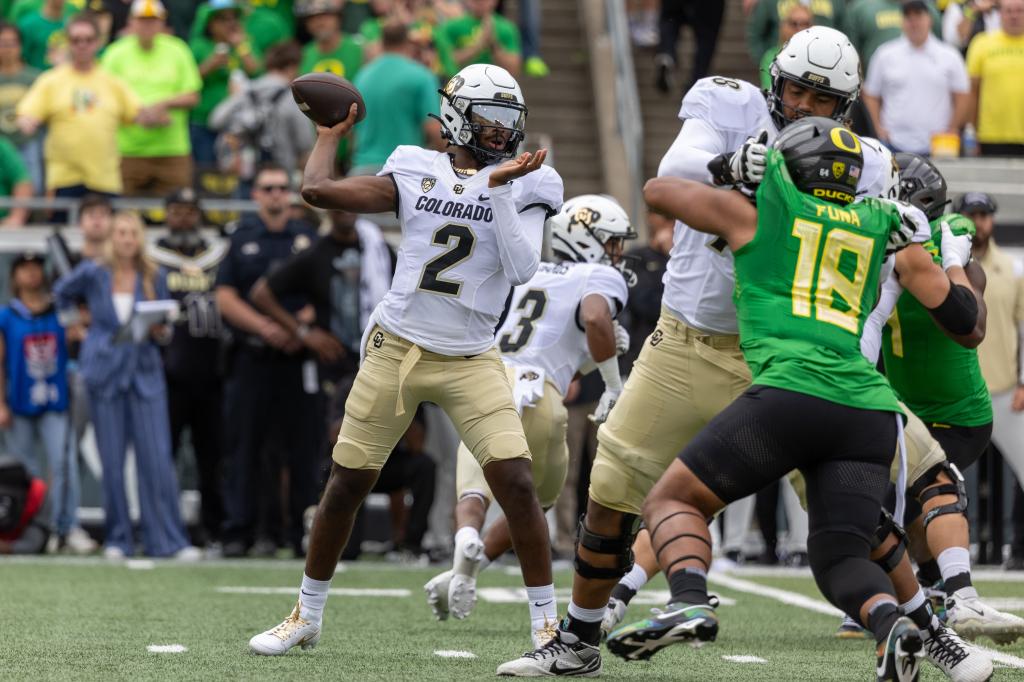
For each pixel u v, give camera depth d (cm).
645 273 3519
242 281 3519
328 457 3381
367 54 4519
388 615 2448
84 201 3547
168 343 3584
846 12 4478
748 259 1533
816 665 1912
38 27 4606
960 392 2188
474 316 1803
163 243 3669
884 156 1823
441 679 1694
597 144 5362
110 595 2672
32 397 3619
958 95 4325
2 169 4203
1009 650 2130
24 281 3622
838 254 1527
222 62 4584
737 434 1475
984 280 2081
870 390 1498
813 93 1717
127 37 4406
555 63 5612
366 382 1827
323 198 1767
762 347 1507
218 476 3653
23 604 2503
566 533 3562
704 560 1453
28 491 3534
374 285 3481
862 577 1445
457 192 1797
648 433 1725
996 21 4728
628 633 1413
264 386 3484
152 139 4297
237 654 1906
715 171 1569
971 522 3828
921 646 1388
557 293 2258
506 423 1803
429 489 3534
